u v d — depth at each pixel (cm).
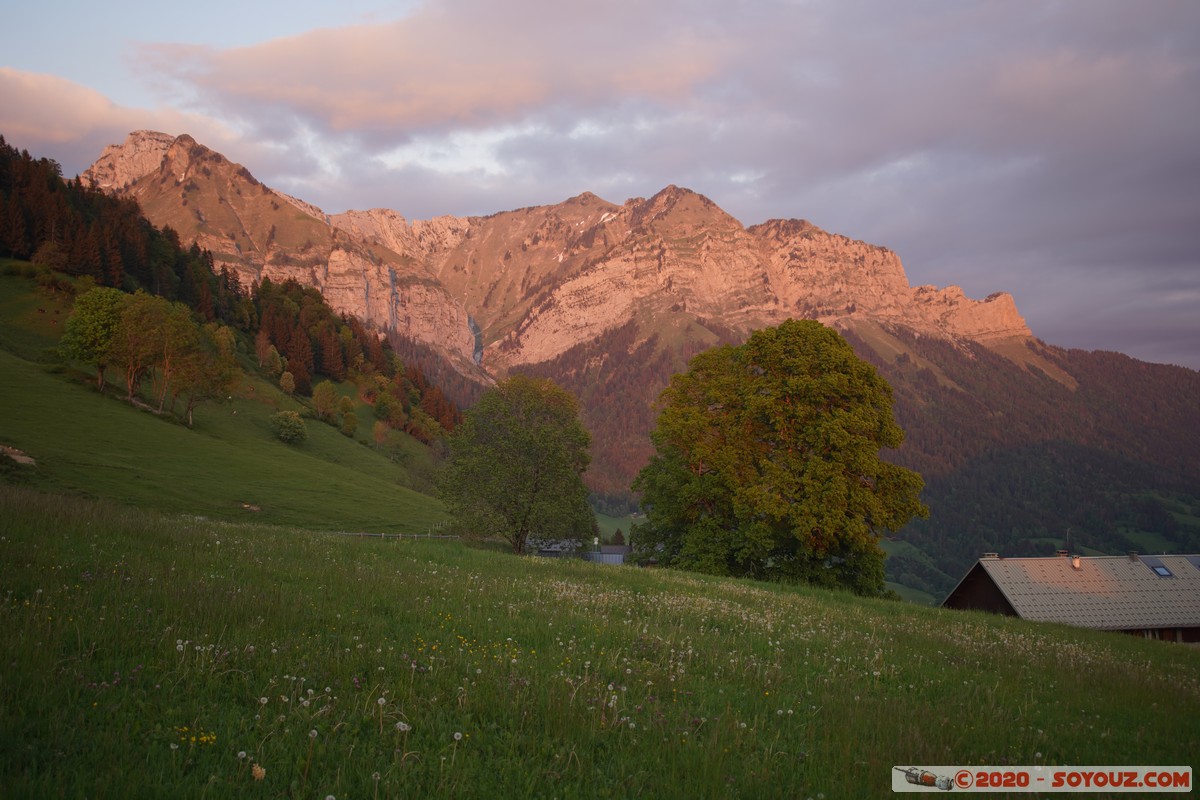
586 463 6925
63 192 16650
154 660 898
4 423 6925
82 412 8219
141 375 9912
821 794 726
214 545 1912
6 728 650
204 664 895
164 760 661
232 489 7212
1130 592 4391
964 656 1684
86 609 1042
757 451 4294
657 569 3219
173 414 9662
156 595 1192
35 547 1451
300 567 1753
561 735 827
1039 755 924
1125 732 1120
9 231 13200
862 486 3928
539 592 1856
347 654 1016
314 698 830
